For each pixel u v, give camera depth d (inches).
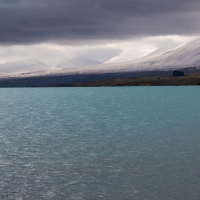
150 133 3159.5
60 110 5915.4
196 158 2212.1
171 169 1998.0
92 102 7760.8
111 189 1720.0
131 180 1834.4
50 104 7534.5
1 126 3863.2
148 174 1919.3
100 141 2807.6
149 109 5649.6
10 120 4495.6
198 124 3710.6
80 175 1921.8
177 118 4311.0
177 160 2175.2
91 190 1708.9
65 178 1879.9
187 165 2066.9
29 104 7682.1
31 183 1807.3
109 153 2380.7
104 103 7322.8
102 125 3774.6
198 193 1654.8
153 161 2160.4
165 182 1798.7
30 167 2071.9
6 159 2257.6
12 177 1899.6
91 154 2361.0
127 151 2432.3
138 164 2103.8
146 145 2618.1
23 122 4244.6
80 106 6697.8
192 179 1831.9
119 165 2092.8
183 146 2556.6
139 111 5339.6
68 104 7352.4
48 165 2108.8
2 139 2984.7
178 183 1781.5
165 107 5959.6
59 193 1679.4
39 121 4323.3
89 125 3796.8
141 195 1643.7
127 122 3998.5
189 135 3011.8
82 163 2144.4
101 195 1649.9
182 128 3435.0
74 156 2315.5
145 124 3791.8
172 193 1660.9
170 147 2529.5
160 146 2571.4
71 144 2706.7
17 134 3260.3
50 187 1752.0
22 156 2337.6
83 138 2965.1
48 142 2807.6
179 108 5723.4
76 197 1635.1
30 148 2583.7
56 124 3964.1
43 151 2477.9
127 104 6860.2
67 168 2050.9
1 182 1823.3
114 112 5265.8
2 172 1982.0
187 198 1603.1
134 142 2738.7
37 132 3368.6
